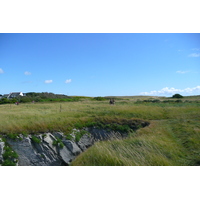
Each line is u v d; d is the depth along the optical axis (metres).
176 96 89.31
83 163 11.51
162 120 25.42
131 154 11.75
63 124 22.28
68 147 19.86
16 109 34.16
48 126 21.11
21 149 17.94
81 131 22.52
